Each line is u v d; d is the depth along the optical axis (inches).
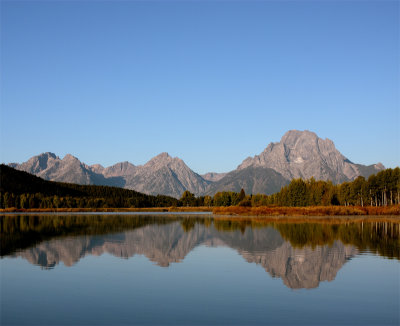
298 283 983.0
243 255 1449.3
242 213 5649.6
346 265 1232.8
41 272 1114.1
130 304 797.9
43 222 3659.0
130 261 1310.3
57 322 689.6
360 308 772.6
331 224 3179.1
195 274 1091.3
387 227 2807.6
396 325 674.8
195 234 2327.8
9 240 1947.6
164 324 677.3
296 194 6811.0
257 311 751.1
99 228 2837.1
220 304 797.2
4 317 716.0
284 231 2490.2
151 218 4734.3
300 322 688.4
